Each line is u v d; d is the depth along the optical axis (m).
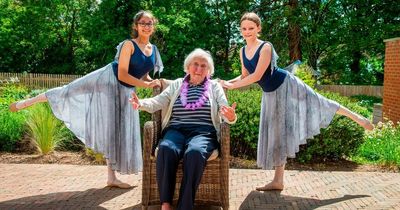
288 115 4.52
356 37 25.98
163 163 3.51
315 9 24.78
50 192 4.66
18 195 4.55
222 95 3.98
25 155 6.76
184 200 3.43
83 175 5.46
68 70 30.83
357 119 4.61
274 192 4.72
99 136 4.54
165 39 25.80
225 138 3.67
